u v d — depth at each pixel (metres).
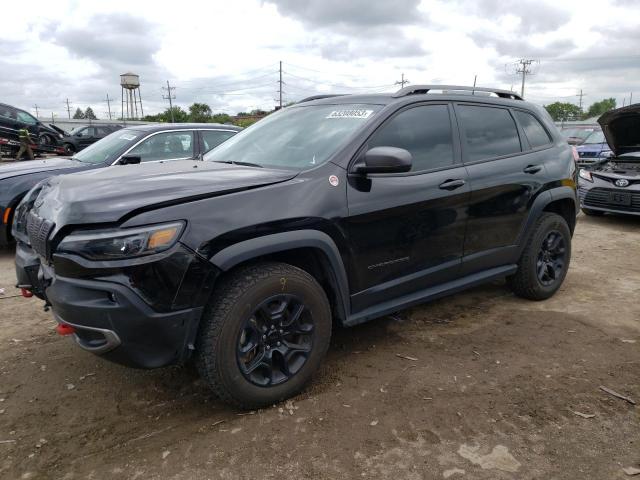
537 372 3.30
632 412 2.85
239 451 2.51
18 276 3.15
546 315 4.32
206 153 4.19
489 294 4.86
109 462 2.45
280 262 2.92
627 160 8.96
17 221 3.33
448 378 3.22
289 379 2.90
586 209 9.14
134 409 2.91
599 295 4.87
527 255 4.41
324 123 3.56
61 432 2.69
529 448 2.53
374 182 3.22
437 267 3.68
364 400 2.96
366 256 3.20
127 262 2.38
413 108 3.59
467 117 3.97
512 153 4.25
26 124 19.06
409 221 3.38
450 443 2.57
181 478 2.33
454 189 3.64
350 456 2.47
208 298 2.57
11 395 3.05
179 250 2.45
